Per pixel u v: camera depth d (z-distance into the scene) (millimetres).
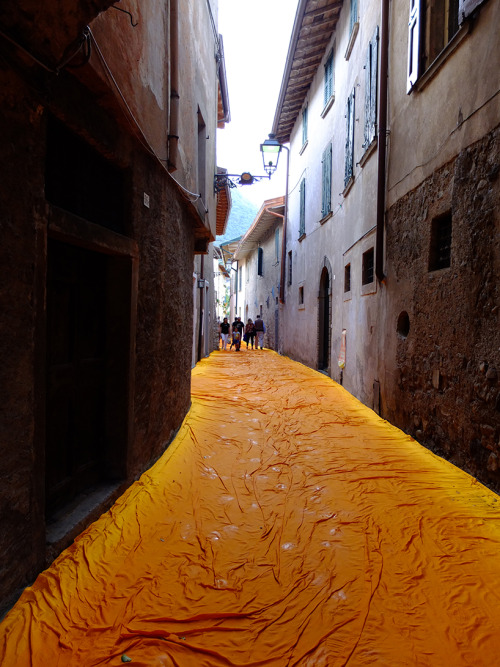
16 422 2105
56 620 2068
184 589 2422
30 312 2195
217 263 37844
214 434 5758
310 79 13844
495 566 2641
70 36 2080
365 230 7660
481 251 3746
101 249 3068
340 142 10086
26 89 2074
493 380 3568
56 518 2793
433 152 4770
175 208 5168
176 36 4637
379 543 2936
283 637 2068
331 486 3959
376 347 6973
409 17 5484
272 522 3264
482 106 3752
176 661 1911
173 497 3656
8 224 1998
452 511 3346
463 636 2070
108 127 3094
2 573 2014
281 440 5527
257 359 16766
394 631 2105
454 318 4254
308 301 14062
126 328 3553
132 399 3654
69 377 3031
